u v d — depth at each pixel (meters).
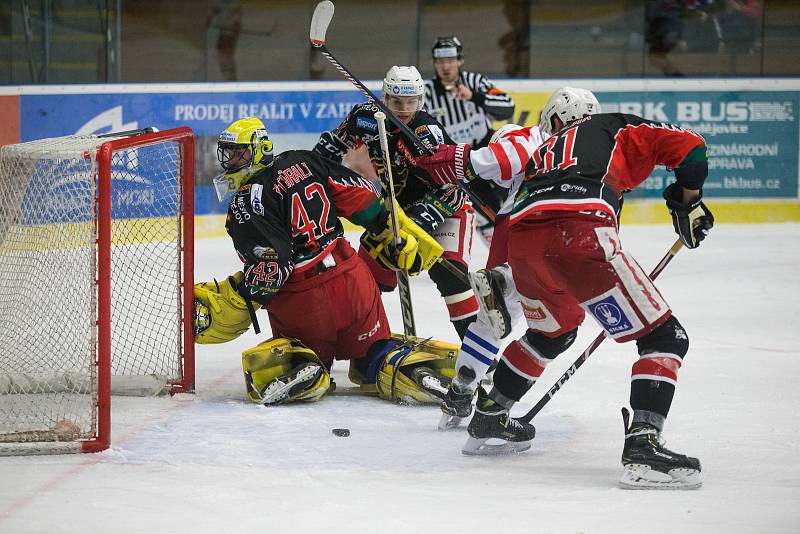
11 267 15.83
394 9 37.97
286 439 13.25
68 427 12.95
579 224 11.31
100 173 12.55
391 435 13.55
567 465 12.23
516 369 12.41
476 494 10.95
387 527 9.85
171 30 37.22
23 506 10.48
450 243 16.91
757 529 9.78
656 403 11.23
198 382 16.77
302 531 9.73
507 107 27.62
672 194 12.32
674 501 10.66
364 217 15.80
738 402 15.03
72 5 35.53
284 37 37.62
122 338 19.36
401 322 21.98
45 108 34.38
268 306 15.54
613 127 11.95
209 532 9.70
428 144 16.41
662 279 26.70
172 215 26.91
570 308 12.20
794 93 36.03
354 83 15.29
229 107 34.78
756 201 36.28
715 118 36.09
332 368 18.12
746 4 37.31
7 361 16.09
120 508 10.41
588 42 38.06
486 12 38.09
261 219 14.82
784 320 21.81
